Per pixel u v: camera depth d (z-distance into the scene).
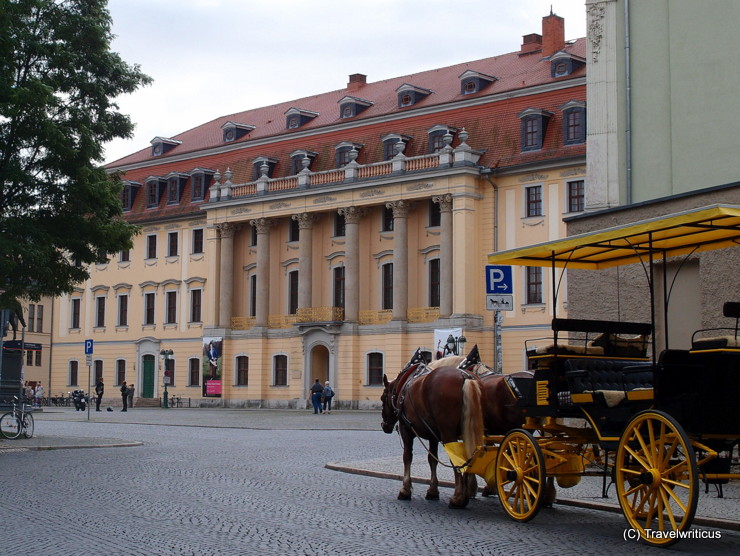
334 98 74.94
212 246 71.00
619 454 11.79
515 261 15.09
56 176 29.64
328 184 64.06
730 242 13.73
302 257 65.88
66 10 29.86
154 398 73.19
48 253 28.70
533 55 65.38
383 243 63.62
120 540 11.81
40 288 30.16
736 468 16.44
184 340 73.44
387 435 34.31
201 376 71.12
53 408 70.50
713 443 11.81
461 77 64.00
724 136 20.28
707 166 20.48
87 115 29.97
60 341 82.06
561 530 12.62
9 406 30.12
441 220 59.44
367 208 64.31
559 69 59.47
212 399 70.19
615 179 21.84
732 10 20.33
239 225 70.81
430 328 59.78
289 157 69.25
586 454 14.51
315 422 44.97
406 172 60.38
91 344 46.19
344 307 64.56
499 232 58.47
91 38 30.00
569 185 56.06
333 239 66.12
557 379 13.50
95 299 79.94
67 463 22.39
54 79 29.20
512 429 14.66
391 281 63.44
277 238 69.31
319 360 66.88
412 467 20.89
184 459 23.69
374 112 67.50
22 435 30.48
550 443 13.41
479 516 13.91
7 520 13.44
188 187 74.81
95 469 20.91
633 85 21.81
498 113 60.28
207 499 15.73
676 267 19.95
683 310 19.80
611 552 10.99
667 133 21.19
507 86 61.88
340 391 63.44
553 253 14.04
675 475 11.30
